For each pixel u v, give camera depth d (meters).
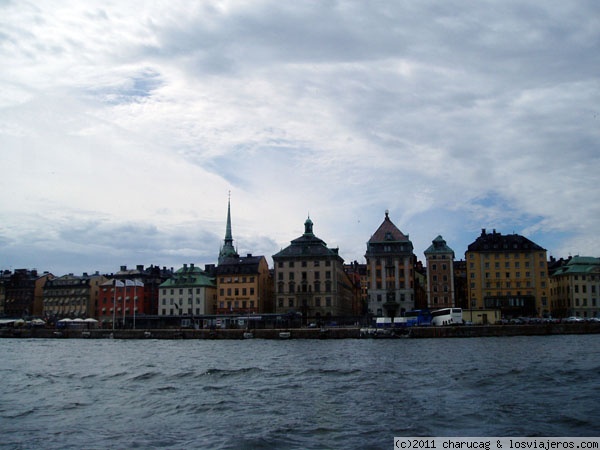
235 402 50.56
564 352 92.00
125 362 89.94
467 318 166.88
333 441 36.69
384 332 147.25
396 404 47.62
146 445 36.75
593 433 37.41
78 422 43.66
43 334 182.25
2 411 48.25
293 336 155.88
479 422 40.66
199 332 164.75
